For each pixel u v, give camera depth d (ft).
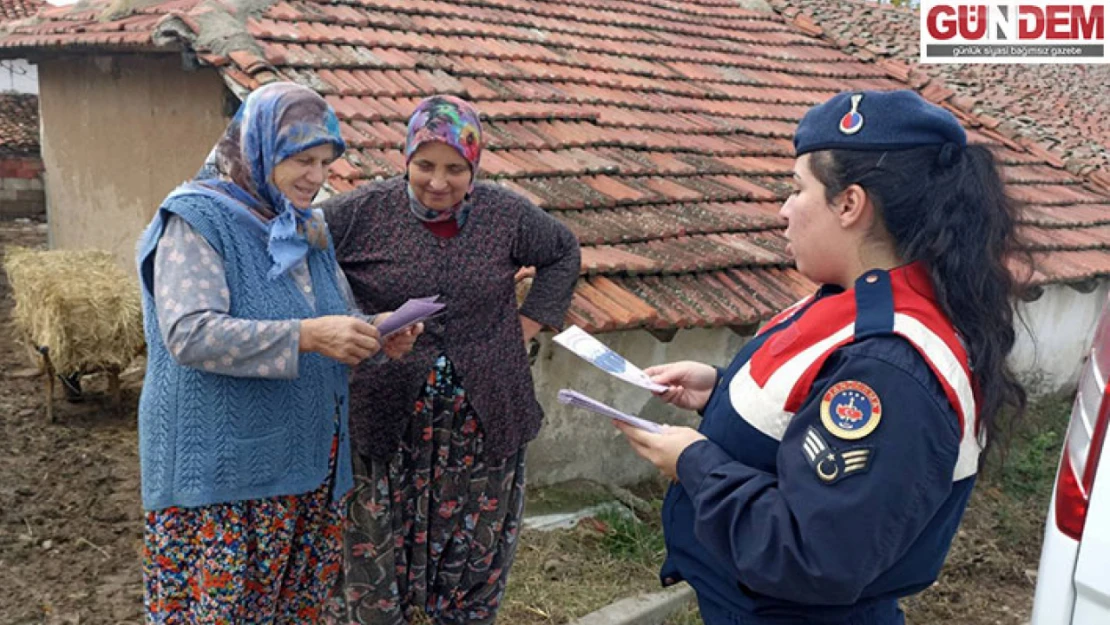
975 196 4.85
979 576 13.91
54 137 26.25
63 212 26.50
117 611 11.25
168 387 6.89
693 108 22.57
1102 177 25.63
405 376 8.26
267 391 6.98
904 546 4.73
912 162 4.90
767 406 5.15
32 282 17.56
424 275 8.32
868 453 4.58
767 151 21.42
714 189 18.51
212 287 6.68
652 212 16.85
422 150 7.88
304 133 6.86
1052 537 6.86
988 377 4.94
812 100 25.91
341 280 7.92
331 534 7.84
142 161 22.48
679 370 6.92
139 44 18.47
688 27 28.25
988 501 16.40
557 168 16.87
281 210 7.18
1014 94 29.86
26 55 25.00
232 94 19.35
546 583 11.86
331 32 18.75
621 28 26.27
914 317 4.85
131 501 14.38
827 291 5.53
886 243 5.09
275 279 7.09
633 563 12.58
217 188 7.04
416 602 9.07
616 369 6.75
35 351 18.86
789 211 5.37
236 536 7.04
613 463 15.48
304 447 7.24
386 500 8.46
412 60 18.95
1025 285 5.12
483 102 18.49
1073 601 6.64
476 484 8.87
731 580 5.50
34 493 14.35
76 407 18.38
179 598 7.25
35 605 11.24
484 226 8.63
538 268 9.37
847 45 30.63
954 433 4.69
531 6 25.03
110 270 18.98
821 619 5.31
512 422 8.86
